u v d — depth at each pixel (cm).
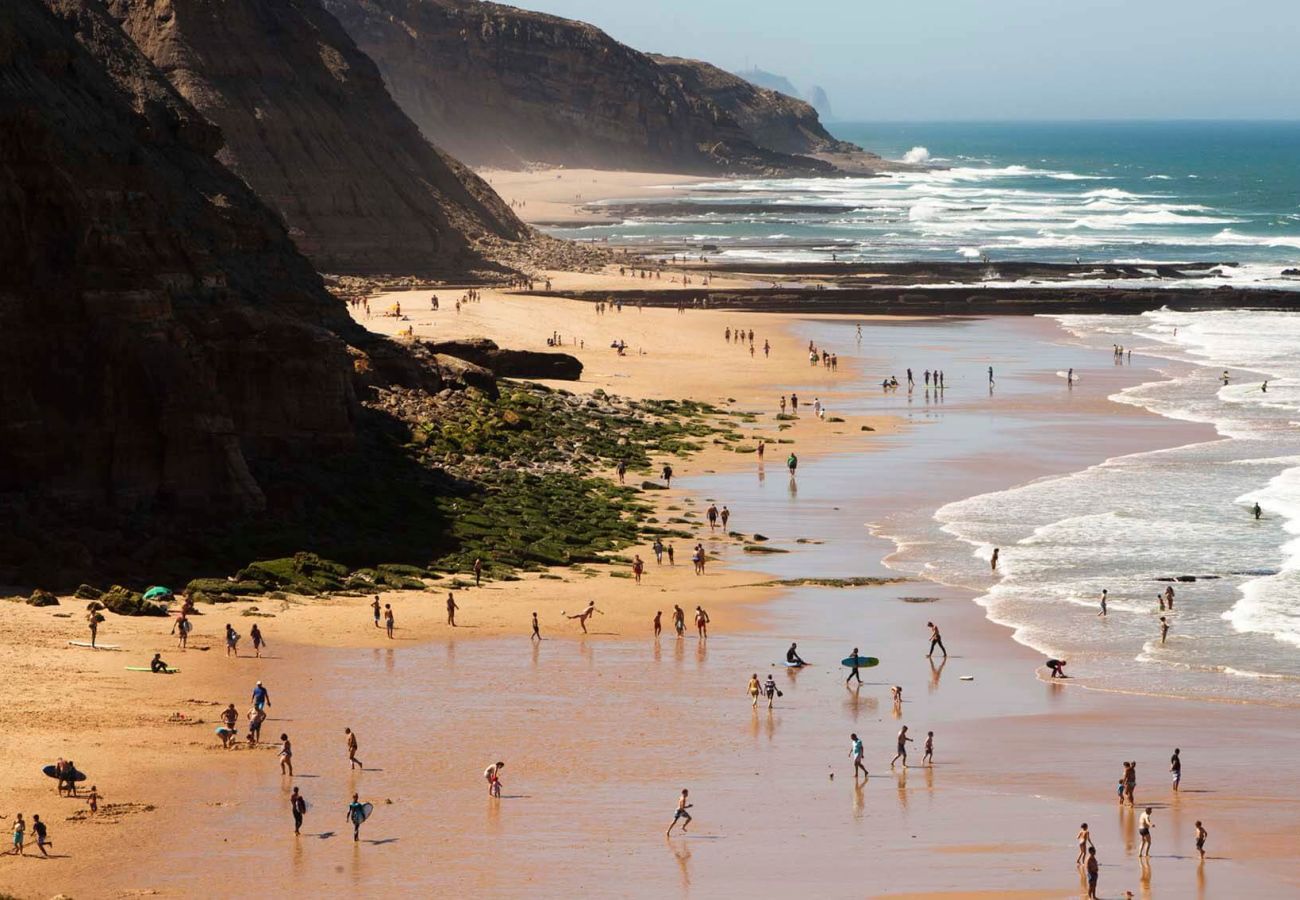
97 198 9525
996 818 5353
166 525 9012
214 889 4594
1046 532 9869
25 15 10594
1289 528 9856
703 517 10488
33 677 6531
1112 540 9631
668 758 5947
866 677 7106
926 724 6438
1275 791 5634
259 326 10319
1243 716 6531
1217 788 5669
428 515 10012
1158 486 11106
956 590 8631
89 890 4562
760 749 6078
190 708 6347
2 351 8938
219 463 9338
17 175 9188
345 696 6638
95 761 5634
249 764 5728
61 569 8188
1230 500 10638
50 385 9062
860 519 10350
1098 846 5100
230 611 7950
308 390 10488
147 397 9156
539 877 4741
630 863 4869
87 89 10844
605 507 10612
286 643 7450
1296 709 6625
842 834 5166
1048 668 7212
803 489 11269
